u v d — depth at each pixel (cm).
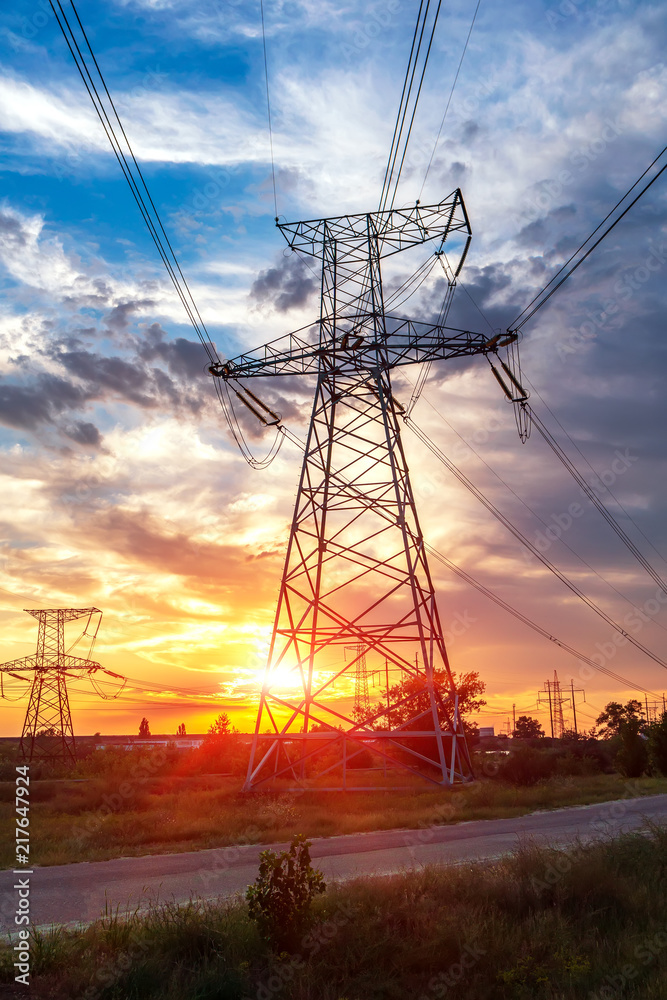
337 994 899
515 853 1477
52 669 8038
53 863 1855
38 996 859
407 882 1231
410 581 3669
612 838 1667
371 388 3856
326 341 3731
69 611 8288
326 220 3953
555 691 10012
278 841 2159
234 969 922
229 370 3719
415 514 3800
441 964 991
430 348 3559
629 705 10831
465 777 4056
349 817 2628
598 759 6800
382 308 3803
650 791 3766
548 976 945
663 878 1342
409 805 2997
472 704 6488
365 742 4078
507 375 3173
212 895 1367
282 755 4003
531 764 4481
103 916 1106
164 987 880
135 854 2000
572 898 1225
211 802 3253
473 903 1180
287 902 1039
